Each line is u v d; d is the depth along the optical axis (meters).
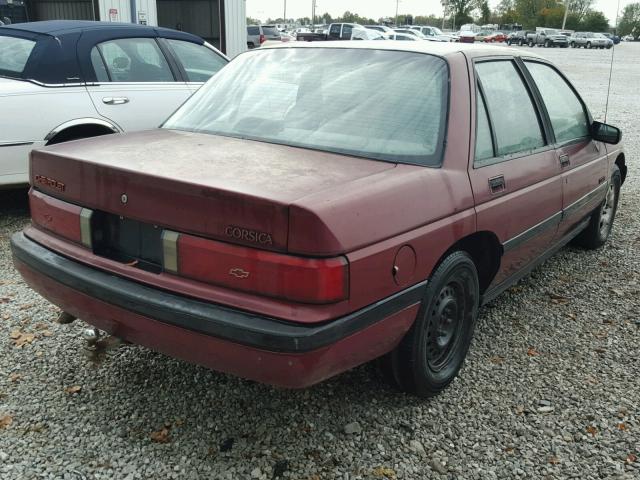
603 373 3.47
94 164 2.66
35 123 5.42
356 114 3.06
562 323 4.07
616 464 2.73
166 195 2.45
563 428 2.97
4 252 4.97
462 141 3.01
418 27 45.16
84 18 17.44
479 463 2.71
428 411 3.06
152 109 6.21
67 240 2.87
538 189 3.62
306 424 2.92
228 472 2.60
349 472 2.63
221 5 16.03
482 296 3.48
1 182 5.36
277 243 2.26
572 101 4.52
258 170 2.59
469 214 2.96
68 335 3.64
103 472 2.57
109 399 3.05
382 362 2.98
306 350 2.24
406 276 2.62
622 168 5.62
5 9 17.28
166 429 2.85
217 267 2.37
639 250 5.59
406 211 2.59
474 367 3.48
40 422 2.87
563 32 58.06
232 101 3.45
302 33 37.53
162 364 3.38
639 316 4.22
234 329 2.28
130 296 2.52
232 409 3.01
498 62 3.61
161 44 6.49
